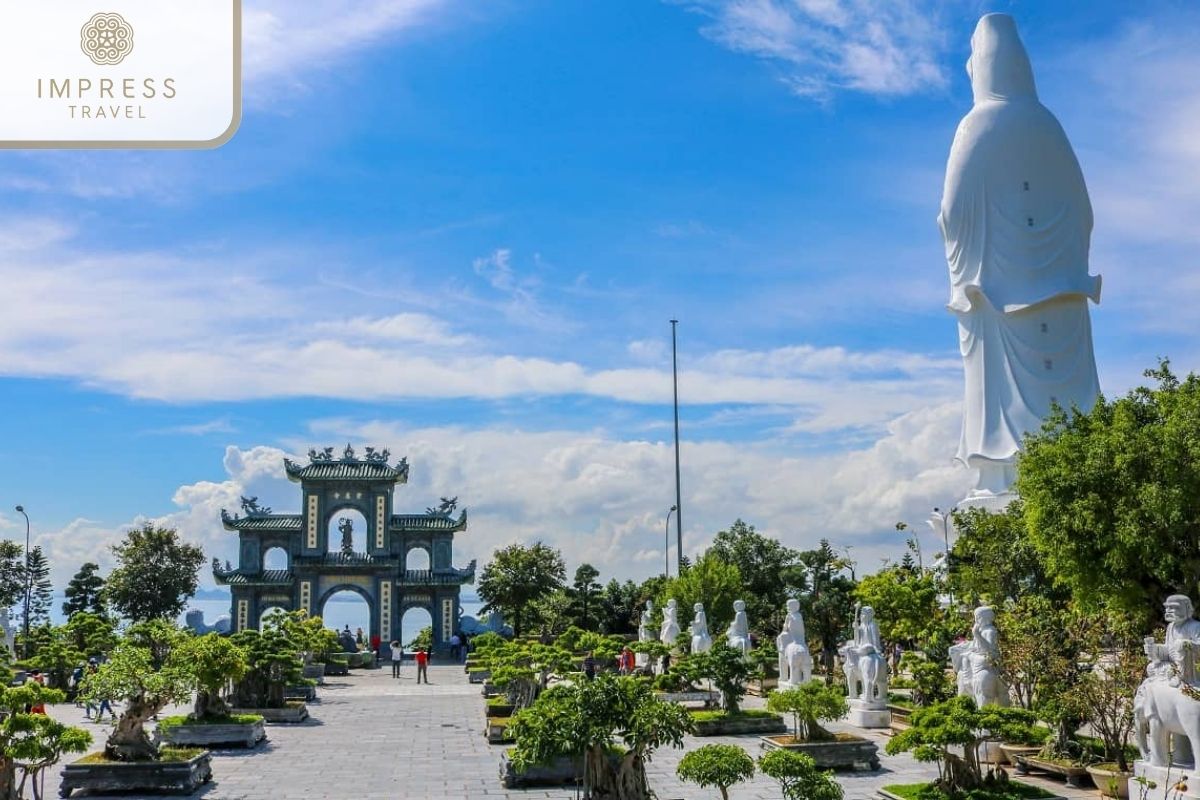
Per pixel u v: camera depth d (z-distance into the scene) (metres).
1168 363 37.81
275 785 31.27
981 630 33.66
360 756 37.00
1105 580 33.53
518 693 45.62
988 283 81.81
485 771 33.72
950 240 84.75
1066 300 80.69
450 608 99.94
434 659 95.62
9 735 24.41
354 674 80.00
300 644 70.31
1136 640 32.38
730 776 22.27
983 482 81.06
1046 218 81.50
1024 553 49.91
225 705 45.84
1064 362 80.19
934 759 27.22
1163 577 32.34
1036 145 81.94
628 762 24.36
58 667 61.25
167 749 31.91
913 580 57.91
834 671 58.59
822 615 67.19
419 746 39.62
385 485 99.56
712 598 73.50
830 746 32.97
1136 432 33.62
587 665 58.91
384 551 98.69
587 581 111.25
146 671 30.45
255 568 100.38
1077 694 29.97
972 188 83.00
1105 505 33.28
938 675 43.03
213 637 40.00
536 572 104.56
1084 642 33.38
